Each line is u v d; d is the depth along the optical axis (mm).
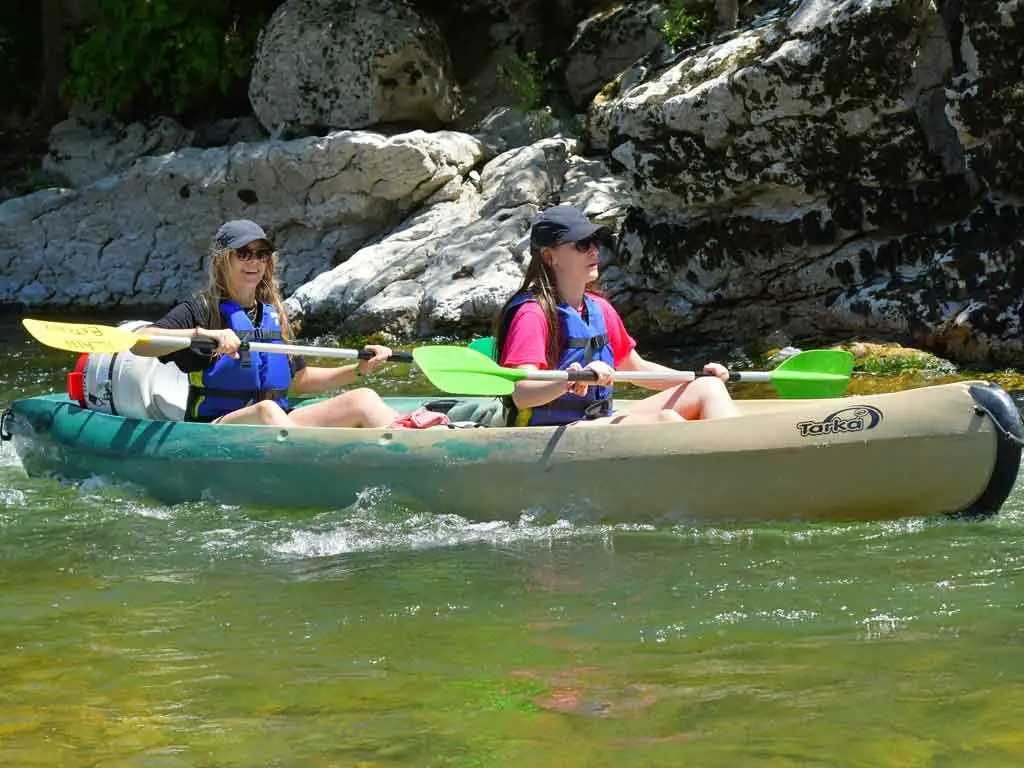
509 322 7367
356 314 14734
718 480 7086
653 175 13094
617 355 7977
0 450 9984
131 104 19688
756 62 12008
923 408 6863
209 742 4492
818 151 12141
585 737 4457
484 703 4773
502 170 15984
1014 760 4188
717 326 13391
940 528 6926
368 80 16875
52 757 4395
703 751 4320
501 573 6430
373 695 4883
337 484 7656
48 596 6219
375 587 6262
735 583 6145
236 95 19516
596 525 7254
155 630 5684
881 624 5504
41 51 21906
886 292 12125
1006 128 11148
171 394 8656
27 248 18016
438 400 8734
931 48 11562
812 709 4641
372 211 16594
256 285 8297
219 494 7941
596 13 17641
